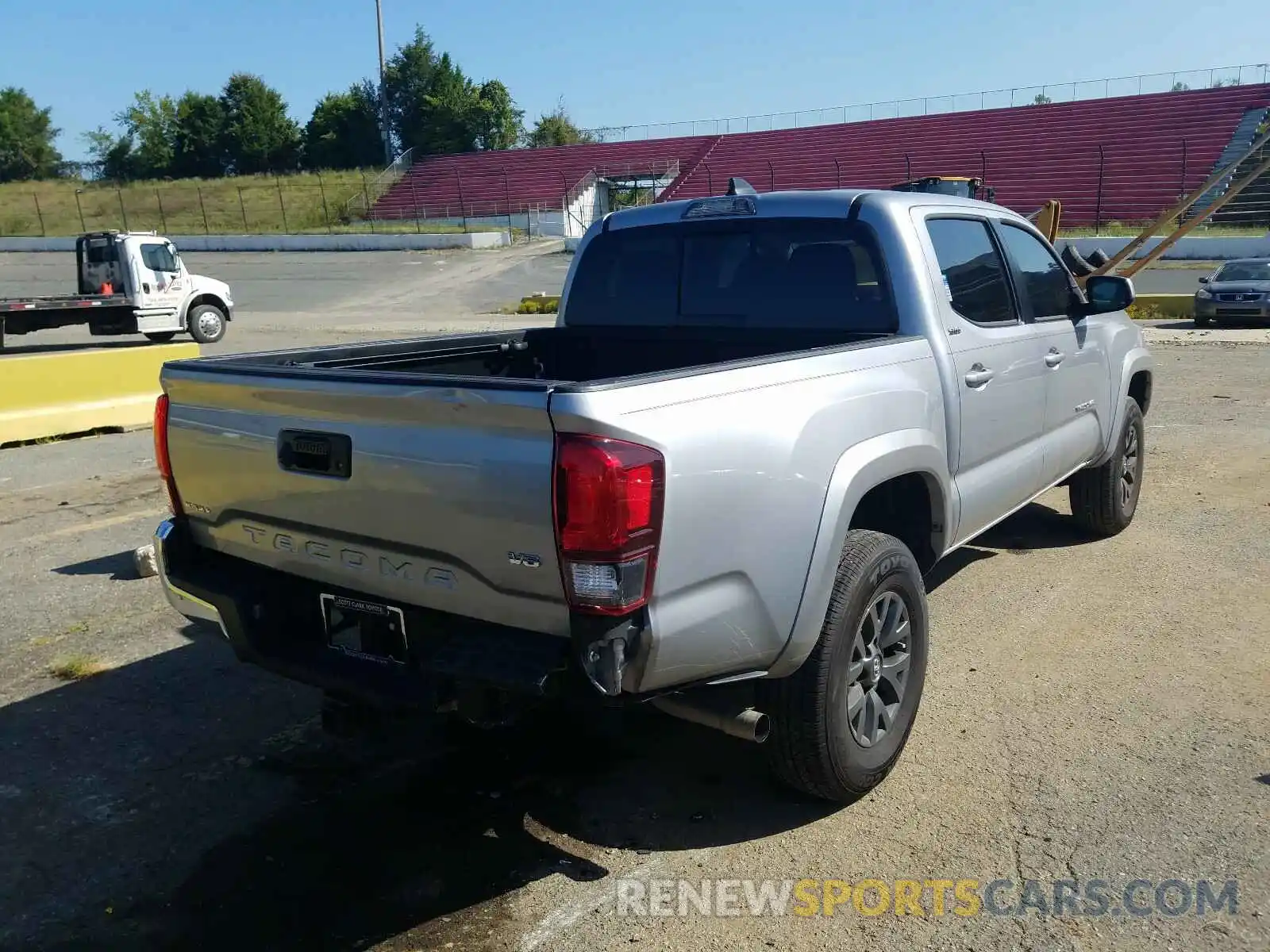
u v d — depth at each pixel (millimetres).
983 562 5703
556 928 2828
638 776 3627
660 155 56594
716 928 2803
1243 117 42531
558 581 2529
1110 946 2672
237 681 4508
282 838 3311
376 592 2939
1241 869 2945
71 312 19016
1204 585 5215
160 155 78875
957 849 3104
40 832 3369
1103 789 3385
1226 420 9461
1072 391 5043
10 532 6906
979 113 49625
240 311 30500
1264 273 19031
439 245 45625
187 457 3357
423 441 2688
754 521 2814
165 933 2859
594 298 4809
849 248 4027
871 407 3338
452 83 71875
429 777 3660
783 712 3105
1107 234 35500
